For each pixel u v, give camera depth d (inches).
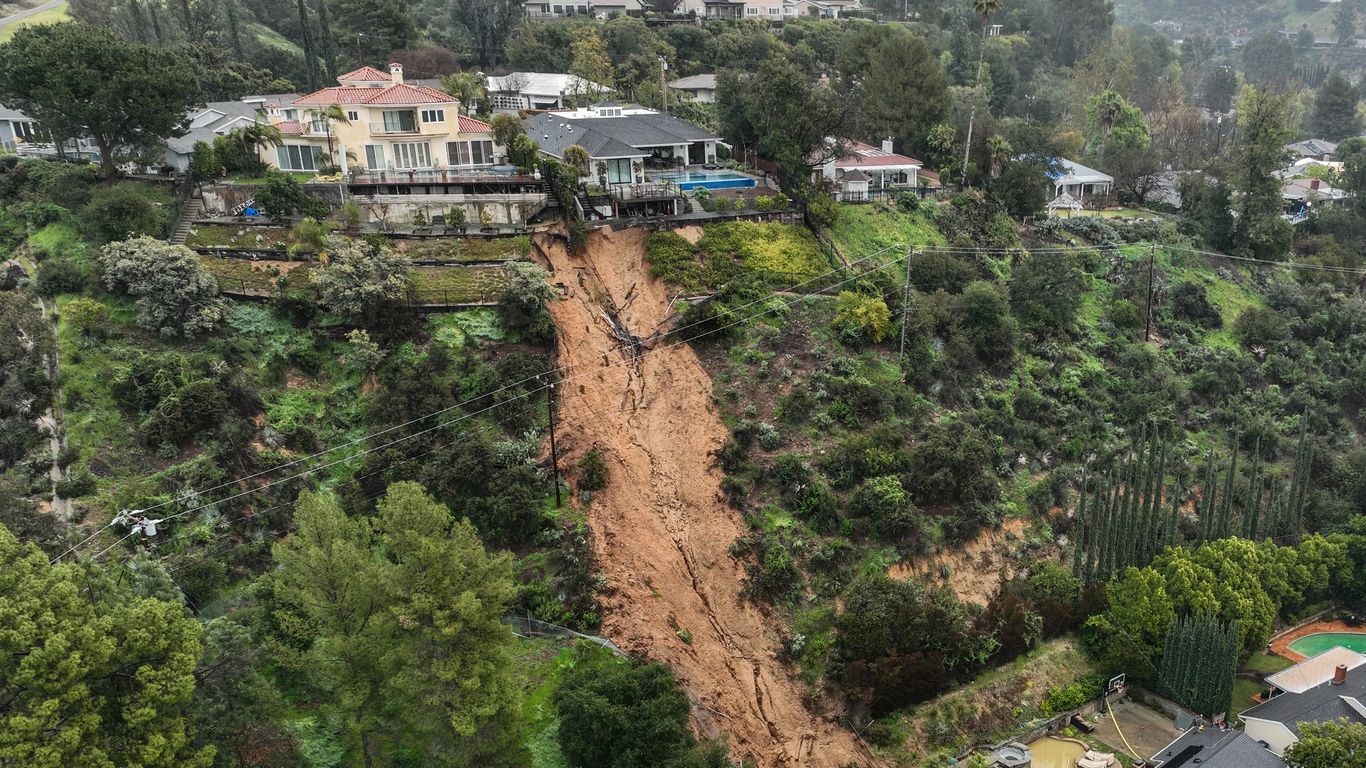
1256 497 2418.8
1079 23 7504.9
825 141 3191.4
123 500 1749.5
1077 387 2687.0
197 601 1646.2
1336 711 1872.5
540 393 2154.3
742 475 2138.3
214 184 2566.4
